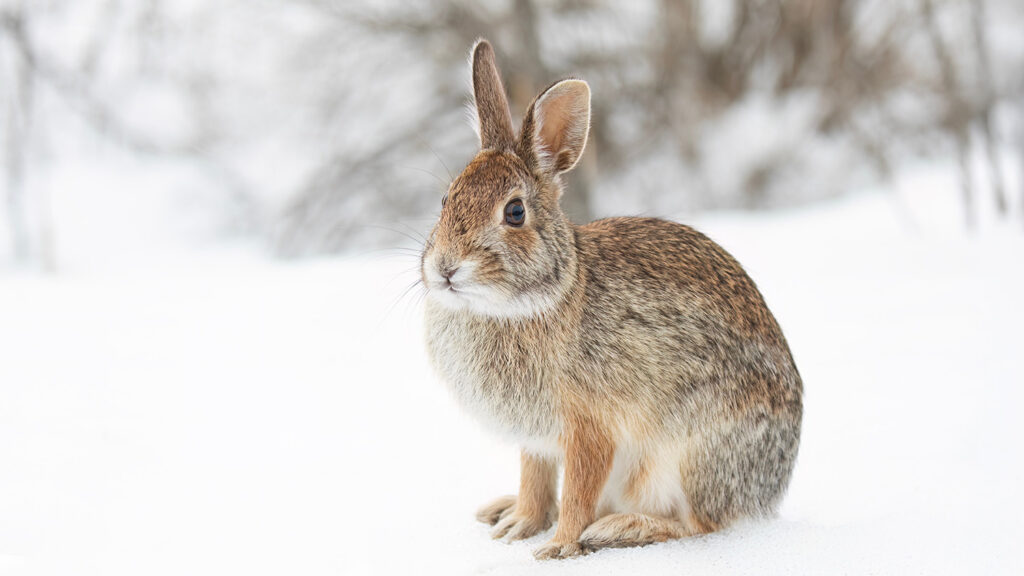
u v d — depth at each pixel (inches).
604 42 777.6
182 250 684.1
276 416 323.6
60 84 713.6
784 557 208.5
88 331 432.1
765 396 236.7
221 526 235.6
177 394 344.5
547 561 213.8
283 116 772.0
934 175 733.3
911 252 527.2
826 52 767.7
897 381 331.6
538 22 746.2
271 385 357.4
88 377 360.8
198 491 259.0
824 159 758.5
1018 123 649.6
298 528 234.7
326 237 721.6
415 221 717.3
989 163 616.7
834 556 207.8
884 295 441.7
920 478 256.7
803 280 478.0
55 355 390.9
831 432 295.1
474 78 240.2
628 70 778.8
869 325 397.4
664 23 757.3
